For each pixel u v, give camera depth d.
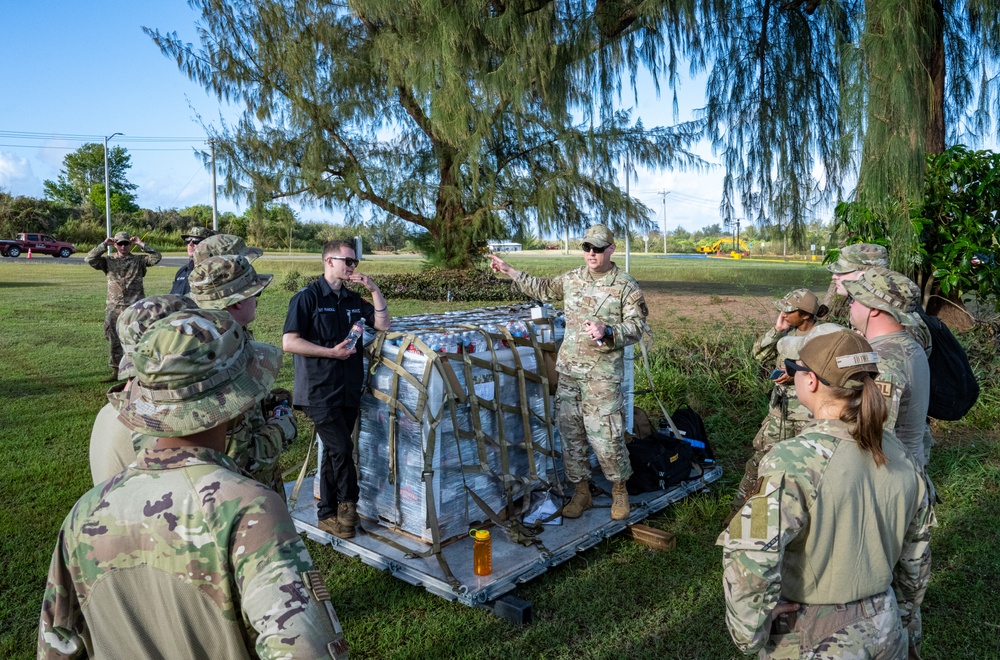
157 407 1.43
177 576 1.35
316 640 1.28
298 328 3.73
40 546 4.10
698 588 3.67
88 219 58.97
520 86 11.52
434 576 3.51
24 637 3.25
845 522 1.76
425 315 4.70
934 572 3.82
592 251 4.14
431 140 18.98
